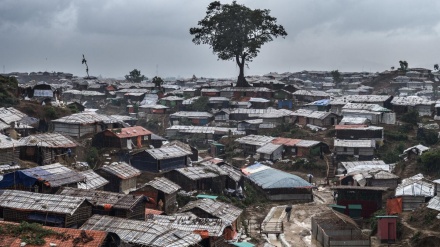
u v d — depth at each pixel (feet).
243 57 515.50
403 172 289.94
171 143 303.07
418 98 433.07
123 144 273.95
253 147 360.69
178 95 513.45
